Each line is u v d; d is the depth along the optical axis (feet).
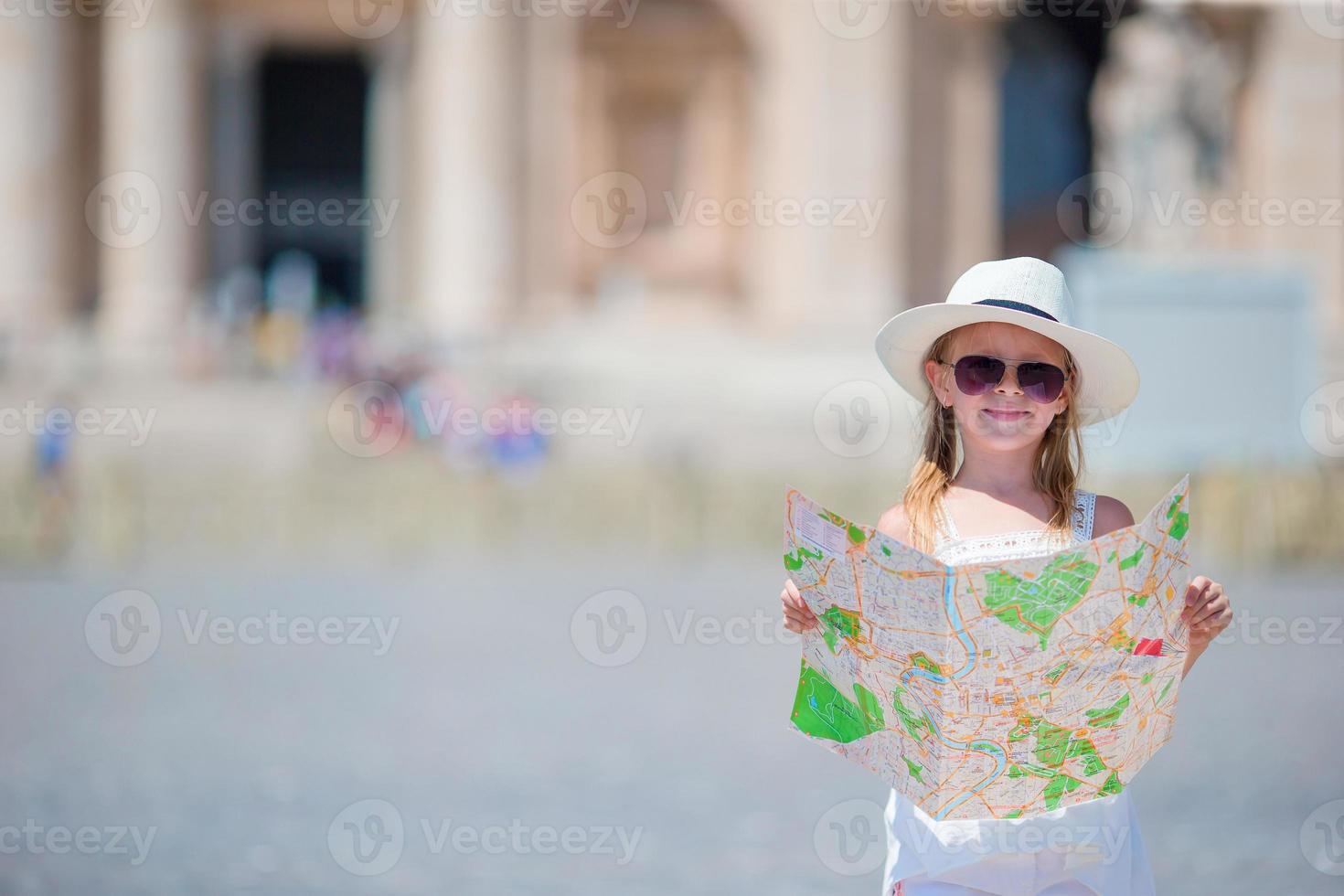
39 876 71.20
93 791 87.81
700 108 476.13
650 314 453.99
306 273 539.70
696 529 212.64
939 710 36.78
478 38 398.62
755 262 453.58
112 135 414.62
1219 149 292.81
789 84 419.95
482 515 216.13
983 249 465.88
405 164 450.30
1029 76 541.75
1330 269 343.87
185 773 92.27
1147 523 35.37
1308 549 187.42
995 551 39.68
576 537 215.31
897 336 41.22
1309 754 96.63
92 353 371.97
